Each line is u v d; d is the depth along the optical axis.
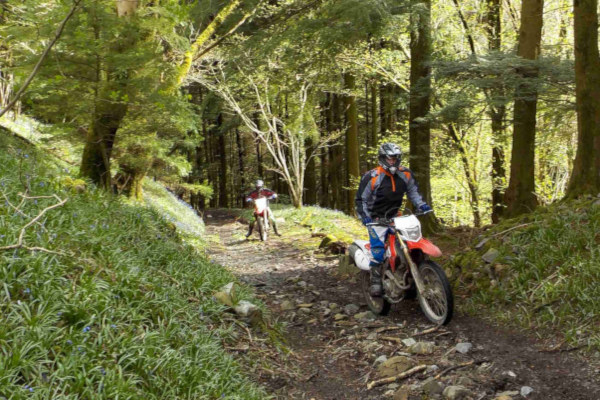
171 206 18.20
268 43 9.05
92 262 4.63
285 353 5.12
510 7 14.92
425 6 9.00
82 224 5.46
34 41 7.36
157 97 8.23
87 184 7.89
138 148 11.00
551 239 6.20
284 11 9.58
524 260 6.09
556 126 10.57
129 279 4.65
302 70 10.02
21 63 7.41
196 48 11.90
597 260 5.38
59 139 9.30
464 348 4.76
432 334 5.32
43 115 8.31
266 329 5.58
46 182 6.39
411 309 6.31
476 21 15.12
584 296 5.00
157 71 8.36
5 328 3.19
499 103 8.58
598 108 7.01
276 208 25.12
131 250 5.75
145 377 3.53
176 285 5.66
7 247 3.71
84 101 7.94
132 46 8.10
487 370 4.31
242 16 10.09
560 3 14.34
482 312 5.77
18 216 4.75
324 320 6.33
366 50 14.96
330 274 9.21
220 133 33.84
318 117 24.28
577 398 3.75
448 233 10.69
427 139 10.80
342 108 29.12
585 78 7.05
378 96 26.14
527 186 8.98
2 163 6.66
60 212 5.43
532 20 8.82
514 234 6.68
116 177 12.61
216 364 4.18
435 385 4.05
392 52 15.66
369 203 5.88
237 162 44.81
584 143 7.11
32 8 7.42
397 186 5.80
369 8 8.07
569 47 11.27
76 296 3.85
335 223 18.36
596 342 4.41
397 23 8.72
